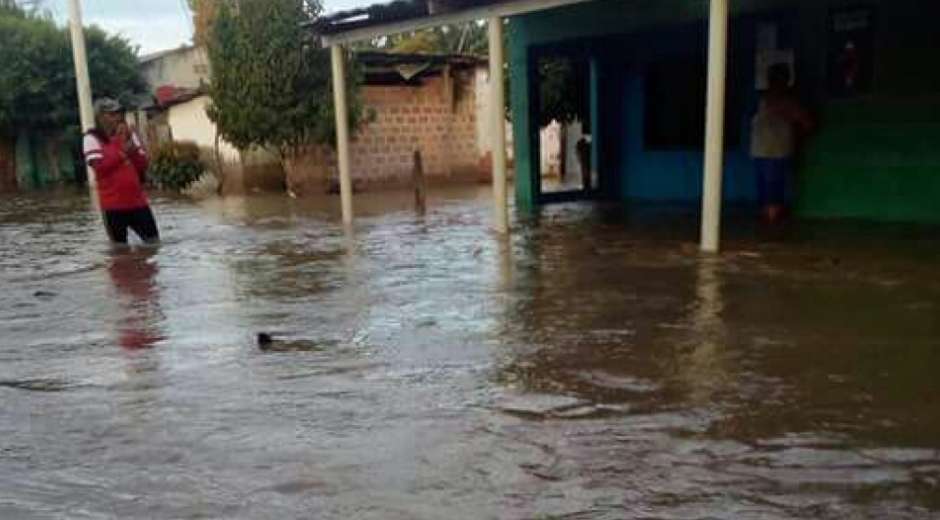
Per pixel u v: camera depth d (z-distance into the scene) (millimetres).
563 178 20641
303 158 19562
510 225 10852
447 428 3734
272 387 4414
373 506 3021
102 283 7816
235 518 2973
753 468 3225
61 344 5531
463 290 6730
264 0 18219
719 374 4324
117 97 28500
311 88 18781
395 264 8211
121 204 10406
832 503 2930
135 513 3043
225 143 20609
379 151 20703
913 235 8398
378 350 5051
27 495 3227
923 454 3303
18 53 26281
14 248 10633
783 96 9914
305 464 3402
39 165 28328
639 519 2865
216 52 18812
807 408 3811
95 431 3867
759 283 6469
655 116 12703
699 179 12258
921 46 8914
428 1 9984
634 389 4152
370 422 3842
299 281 7516
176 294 7133
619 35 12219
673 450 3414
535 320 5613
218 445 3637
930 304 5609
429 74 21312
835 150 9797
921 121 9023
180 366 4887
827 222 9555
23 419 4082
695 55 11945
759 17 10453
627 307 5863
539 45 12820
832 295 5977
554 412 3881
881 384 4090
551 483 3160
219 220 13469
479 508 2982
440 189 19688
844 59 9617
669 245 8516
